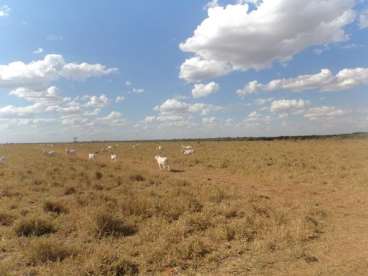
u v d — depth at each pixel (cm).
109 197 1380
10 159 3356
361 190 1638
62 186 1705
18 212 1147
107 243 878
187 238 906
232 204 1290
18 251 825
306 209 1238
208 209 1188
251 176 2244
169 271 721
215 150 4594
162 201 1281
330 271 707
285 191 1697
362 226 1060
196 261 774
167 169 2677
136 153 4822
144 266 738
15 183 1711
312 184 1867
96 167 2619
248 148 4675
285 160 2903
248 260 782
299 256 797
